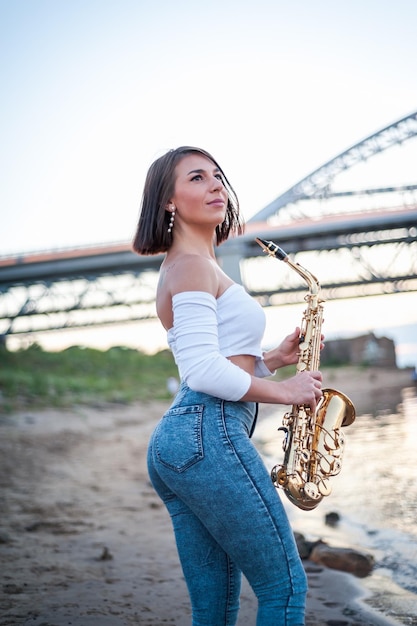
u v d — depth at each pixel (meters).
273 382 2.23
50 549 4.88
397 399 26.33
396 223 52.56
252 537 2.12
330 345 68.81
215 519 2.15
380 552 4.60
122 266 54.78
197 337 2.15
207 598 2.33
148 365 48.50
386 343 67.25
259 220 59.97
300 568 2.17
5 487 7.97
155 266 55.75
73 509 6.48
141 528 5.57
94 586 3.94
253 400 2.19
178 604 3.58
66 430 17.39
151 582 4.02
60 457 11.46
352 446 11.07
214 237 2.64
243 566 2.16
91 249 51.88
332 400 2.45
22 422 18.56
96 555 4.69
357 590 3.82
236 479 2.12
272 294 57.09
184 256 2.27
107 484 8.19
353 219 53.12
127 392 34.25
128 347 54.62
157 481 2.34
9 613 3.45
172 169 2.38
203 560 2.33
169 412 2.25
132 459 11.12
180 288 2.20
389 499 6.38
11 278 52.19
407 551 4.57
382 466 8.59
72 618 3.36
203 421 2.17
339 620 3.38
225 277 2.33
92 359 46.59
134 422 22.12
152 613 3.45
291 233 51.66
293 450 2.34
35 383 28.20
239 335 2.27
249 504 2.12
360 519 5.63
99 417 22.72
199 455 2.13
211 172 2.42
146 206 2.43
